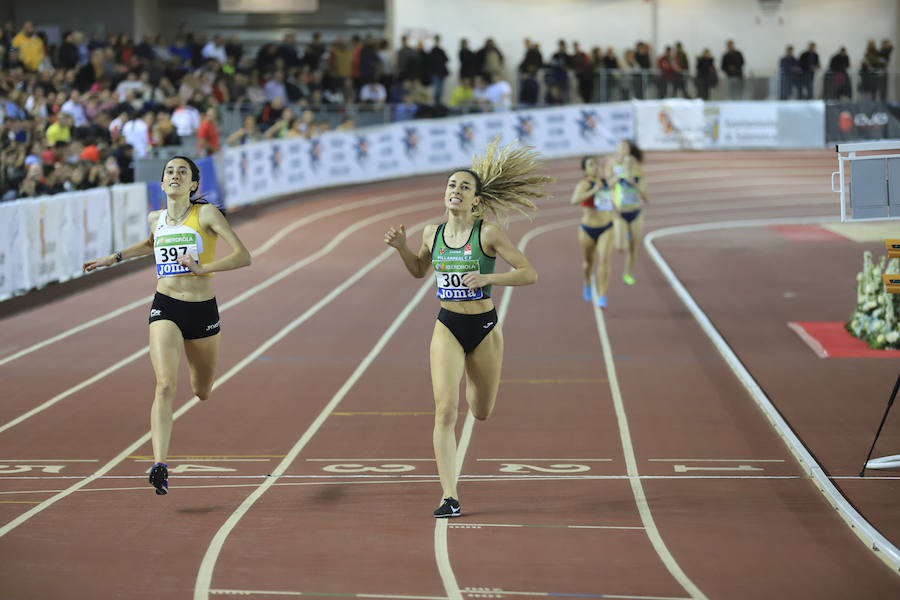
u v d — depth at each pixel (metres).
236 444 15.38
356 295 28.20
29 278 27.06
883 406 17.08
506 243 11.79
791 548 10.79
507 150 12.55
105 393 18.58
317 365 20.61
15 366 20.66
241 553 10.51
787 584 9.72
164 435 11.87
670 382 19.05
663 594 9.41
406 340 22.86
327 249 35.91
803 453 14.29
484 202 12.41
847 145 14.24
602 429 16.02
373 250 35.88
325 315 25.64
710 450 14.84
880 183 14.20
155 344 12.30
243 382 19.28
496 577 9.83
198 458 14.65
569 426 16.20
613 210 28.39
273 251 35.19
